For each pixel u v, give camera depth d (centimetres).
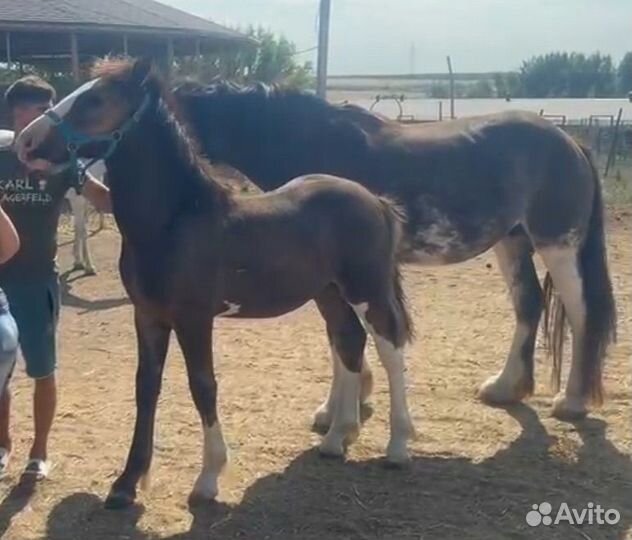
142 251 428
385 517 432
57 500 448
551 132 581
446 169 554
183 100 550
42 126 416
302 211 462
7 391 470
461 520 429
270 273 448
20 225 435
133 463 446
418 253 561
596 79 5278
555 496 455
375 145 550
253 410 571
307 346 712
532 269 599
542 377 642
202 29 1997
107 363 677
